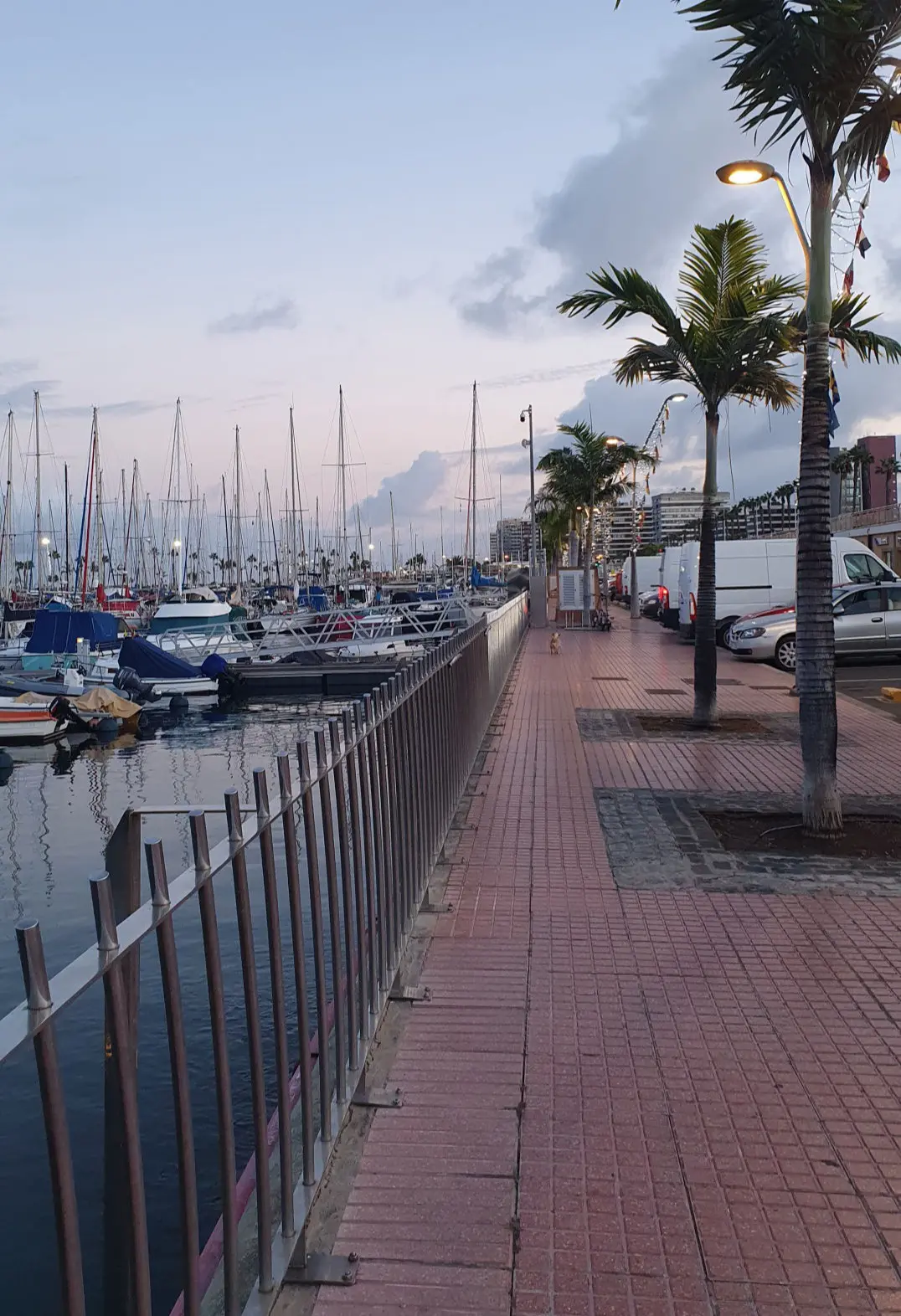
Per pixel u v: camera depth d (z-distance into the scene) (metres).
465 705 9.30
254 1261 2.94
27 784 21.22
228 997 7.57
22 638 43.81
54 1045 1.58
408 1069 4.13
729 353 11.88
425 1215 3.17
